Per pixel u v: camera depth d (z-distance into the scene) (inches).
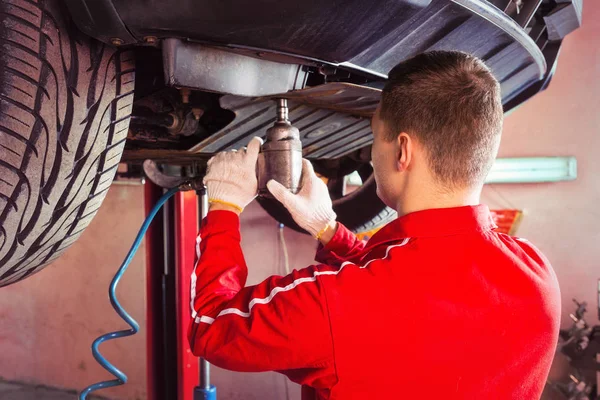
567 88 126.6
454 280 27.9
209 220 34.3
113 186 139.3
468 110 28.9
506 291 28.6
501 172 126.3
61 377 148.0
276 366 28.1
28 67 31.8
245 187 35.1
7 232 34.4
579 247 125.3
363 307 27.1
